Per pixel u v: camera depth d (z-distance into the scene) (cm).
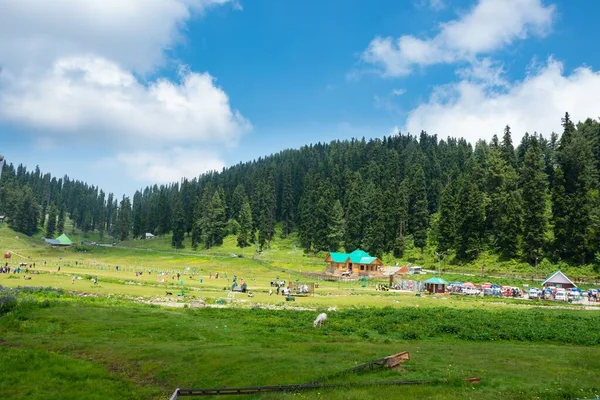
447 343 3225
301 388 1739
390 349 2631
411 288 9869
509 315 5088
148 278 10881
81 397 1670
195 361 2205
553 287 8531
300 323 4066
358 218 17400
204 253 19012
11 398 1630
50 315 3550
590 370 2156
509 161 16088
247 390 1717
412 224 16600
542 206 11725
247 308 5566
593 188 12675
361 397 1620
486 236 13438
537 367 2192
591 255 10844
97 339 2752
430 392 1697
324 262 15412
